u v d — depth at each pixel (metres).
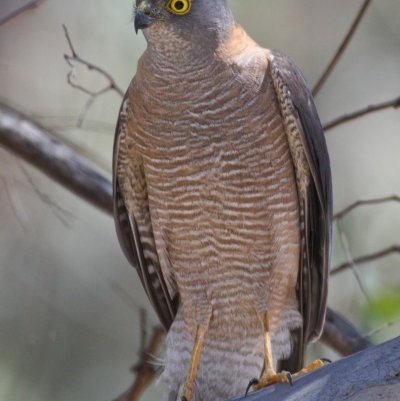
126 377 13.73
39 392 13.16
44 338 13.32
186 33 9.60
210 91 9.66
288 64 9.94
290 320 10.59
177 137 9.80
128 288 14.39
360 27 15.70
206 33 9.63
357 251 12.15
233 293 10.41
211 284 10.42
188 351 10.67
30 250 13.23
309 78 15.55
